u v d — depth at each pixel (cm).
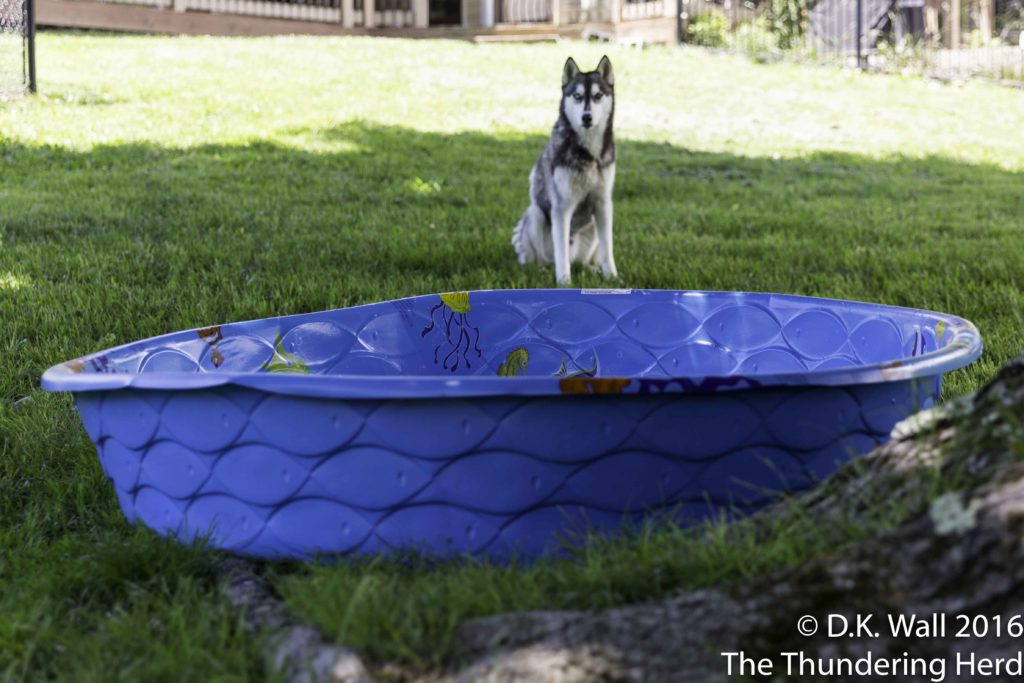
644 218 732
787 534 173
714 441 196
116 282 484
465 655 156
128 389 208
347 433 193
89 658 173
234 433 201
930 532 147
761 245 613
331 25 2320
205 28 2131
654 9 2083
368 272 521
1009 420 159
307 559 204
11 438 304
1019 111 1464
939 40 1992
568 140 528
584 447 191
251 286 481
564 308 330
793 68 1764
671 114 1342
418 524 198
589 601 169
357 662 157
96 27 1980
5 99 1058
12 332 403
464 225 668
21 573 221
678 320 326
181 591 197
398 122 1147
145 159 856
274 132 1024
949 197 859
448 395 183
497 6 2312
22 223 602
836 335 296
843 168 1032
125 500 231
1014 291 464
